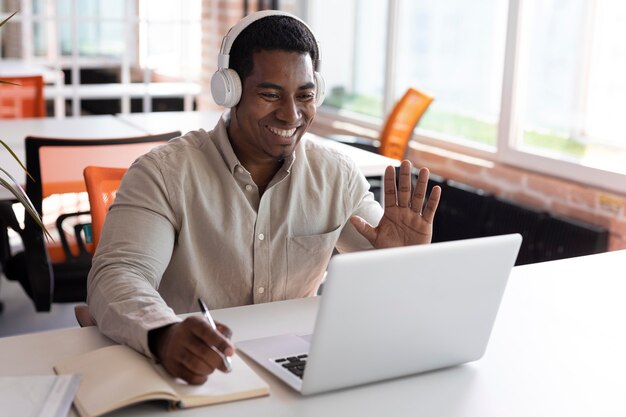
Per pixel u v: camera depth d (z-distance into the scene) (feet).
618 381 4.66
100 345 4.86
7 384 4.17
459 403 4.31
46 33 16.99
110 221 5.35
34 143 8.33
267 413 4.09
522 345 5.10
